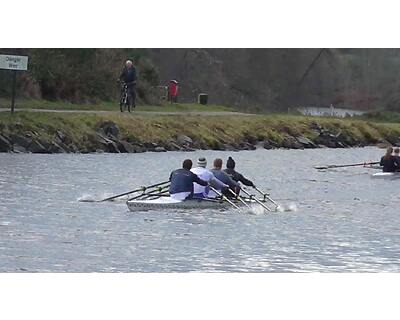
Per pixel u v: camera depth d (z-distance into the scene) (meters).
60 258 90.12
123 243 97.75
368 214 125.00
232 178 123.00
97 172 157.88
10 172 150.88
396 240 105.44
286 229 109.94
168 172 164.00
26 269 85.31
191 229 106.38
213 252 95.25
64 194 129.62
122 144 198.25
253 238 103.25
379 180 167.75
